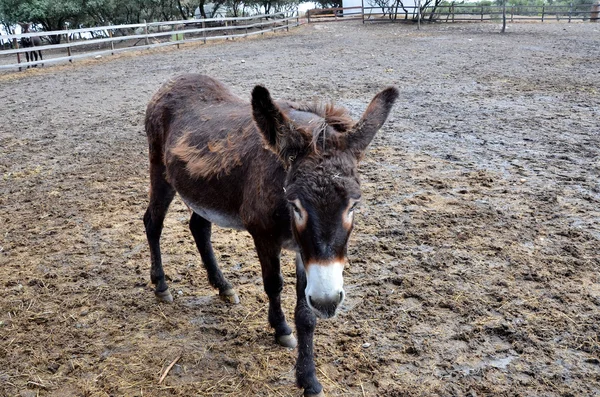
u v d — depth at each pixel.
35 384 3.47
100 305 4.38
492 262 4.70
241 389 3.39
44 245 5.51
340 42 23.78
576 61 15.73
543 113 9.76
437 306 4.12
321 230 2.50
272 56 19.64
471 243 5.05
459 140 8.36
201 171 3.60
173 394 3.37
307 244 2.56
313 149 2.63
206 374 3.55
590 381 3.28
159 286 4.39
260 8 45.28
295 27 32.97
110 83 15.61
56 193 7.02
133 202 6.59
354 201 2.54
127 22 37.88
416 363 3.52
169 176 4.09
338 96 11.79
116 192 6.96
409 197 6.24
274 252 3.23
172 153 3.95
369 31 28.55
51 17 32.28
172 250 5.30
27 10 29.31
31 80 17.12
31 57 20.91
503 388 3.26
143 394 3.37
